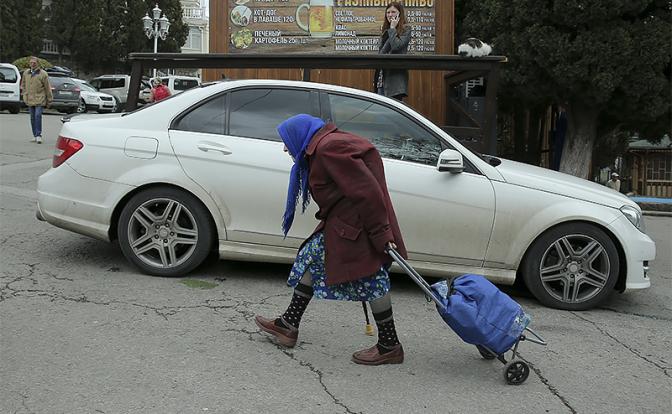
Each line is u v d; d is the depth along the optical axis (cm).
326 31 1046
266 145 541
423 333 467
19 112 2645
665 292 620
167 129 549
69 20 4372
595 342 471
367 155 379
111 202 543
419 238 532
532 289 544
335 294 396
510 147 1498
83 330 434
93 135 549
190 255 548
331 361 409
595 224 533
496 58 759
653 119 1083
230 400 351
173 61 736
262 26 1052
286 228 413
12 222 720
